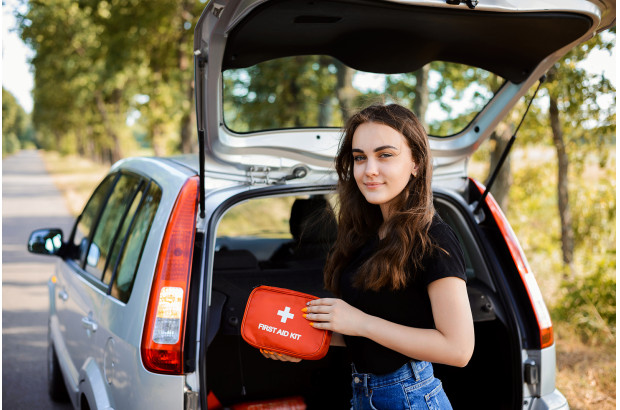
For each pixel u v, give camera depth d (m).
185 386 2.00
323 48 2.33
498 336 2.44
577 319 4.82
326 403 2.90
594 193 6.04
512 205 6.88
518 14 1.99
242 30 1.97
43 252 3.71
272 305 1.77
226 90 5.92
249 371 2.76
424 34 2.19
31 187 25.84
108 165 39.94
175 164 2.62
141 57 12.63
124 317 2.22
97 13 11.78
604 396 3.82
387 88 3.89
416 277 1.57
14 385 4.54
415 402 1.63
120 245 2.68
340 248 1.83
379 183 1.64
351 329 1.59
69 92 29.80
